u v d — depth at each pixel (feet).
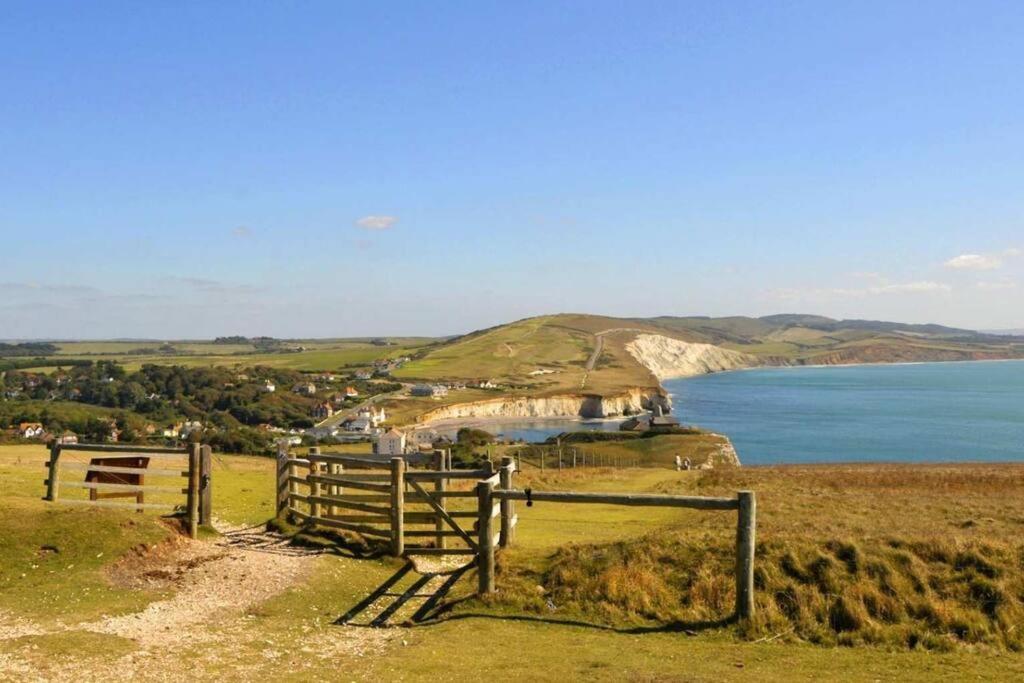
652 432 399.44
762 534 50.42
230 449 288.71
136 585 46.24
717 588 43.39
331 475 63.05
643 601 43.50
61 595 43.50
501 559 50.60
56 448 59.82
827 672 33.99
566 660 36.06
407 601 46.65
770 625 40.27
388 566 52.95
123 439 275.80
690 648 37.91
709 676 33.47
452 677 33.73
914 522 65.46
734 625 40.65
